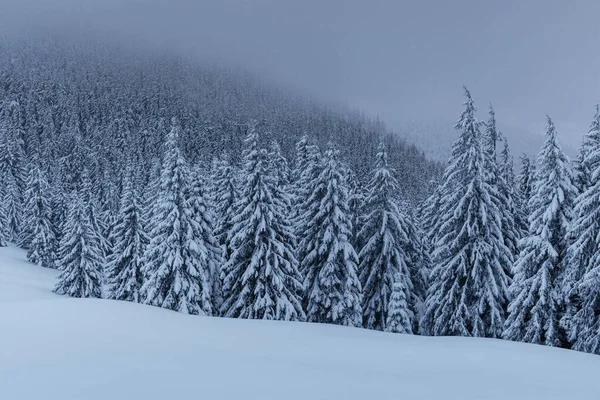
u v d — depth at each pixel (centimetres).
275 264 2455
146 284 2544
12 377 833
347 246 2611
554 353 1266
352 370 982
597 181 1911
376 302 2812
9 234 6444
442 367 1053
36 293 3606
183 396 744
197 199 2784
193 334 1303
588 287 1895
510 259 2453
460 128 2381
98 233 5206
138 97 18788
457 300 2414
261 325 1576
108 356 994
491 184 2623
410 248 3064
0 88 15150
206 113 18662
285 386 818
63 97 15712
